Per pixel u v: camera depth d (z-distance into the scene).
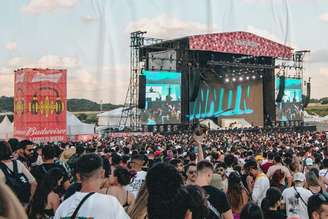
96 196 2.42
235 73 34.78
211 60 31.33
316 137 19.22
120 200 3.72
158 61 28.38
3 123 16.83
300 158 8.09
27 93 14.80
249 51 24.84
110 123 21.50
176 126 28.69
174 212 1.97
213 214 2.98
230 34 24.97
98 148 10.52
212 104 34.03
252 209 2.73
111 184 3.80
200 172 3.33
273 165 6.52
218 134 27.38
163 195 1.99
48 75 15.07
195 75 29.31
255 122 35.94
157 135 22.12
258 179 5.24
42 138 15.07
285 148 11.71
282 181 5.40
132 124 22.28
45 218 3.59
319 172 5.84
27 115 14.85
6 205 1.08
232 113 35.50
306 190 4.46
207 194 2.94
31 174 4.46
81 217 2.35
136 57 21.89
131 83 21.95
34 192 3.72
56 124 15.13
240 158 8.90
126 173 3.83
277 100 31.47
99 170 2.54
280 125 31.28
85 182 2.53
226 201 3.08
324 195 2.89
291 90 30.27
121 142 15.48
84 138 19.66
